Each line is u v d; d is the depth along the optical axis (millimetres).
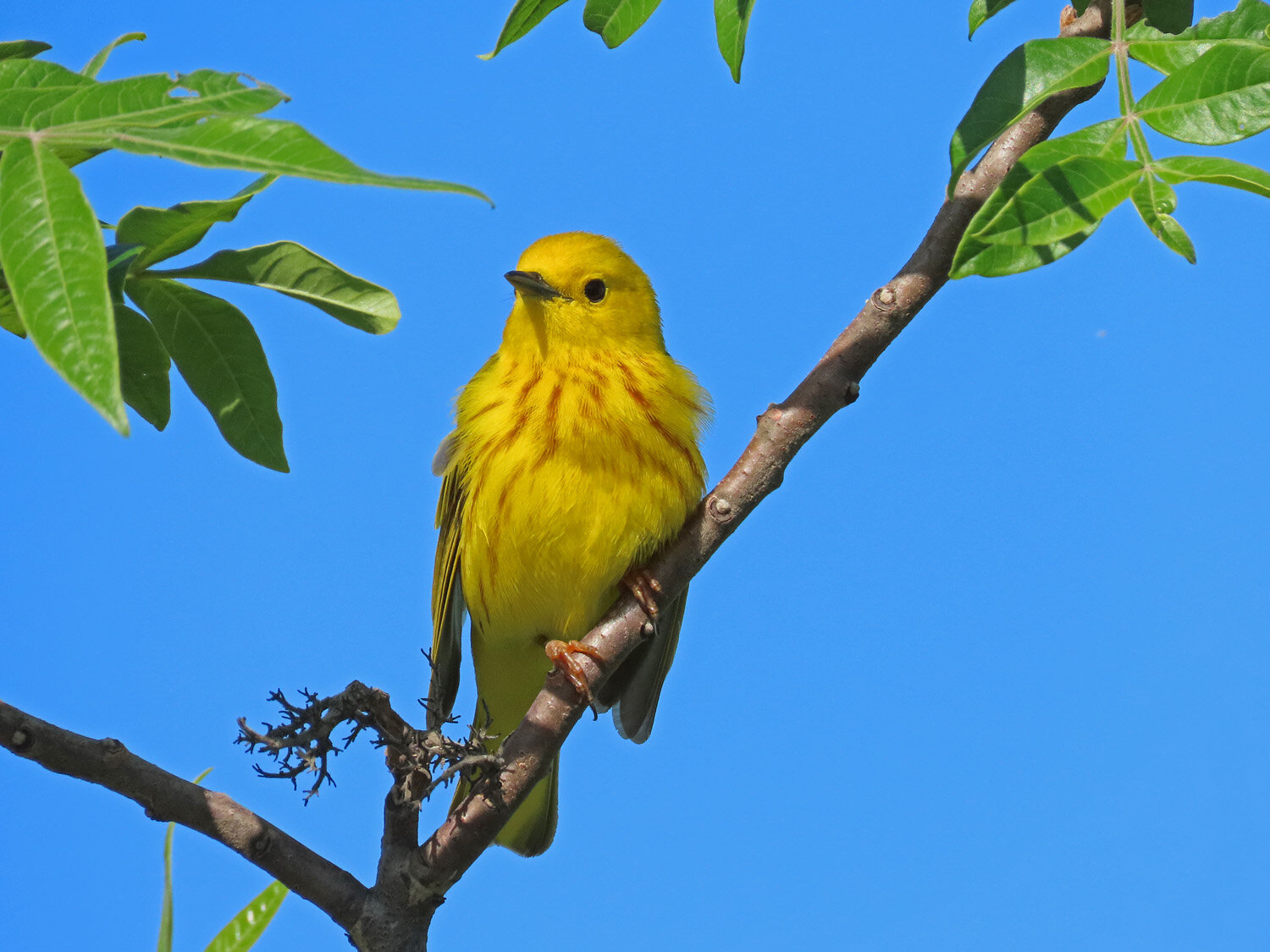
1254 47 5719
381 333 6891
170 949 6965
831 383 8984
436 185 4000
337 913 7418
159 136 4223
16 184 4094
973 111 6258
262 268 6727
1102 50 6270
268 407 6988
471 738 7520
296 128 4137
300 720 6941
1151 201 5449
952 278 5449
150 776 7000
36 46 7031
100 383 3781
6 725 6613
